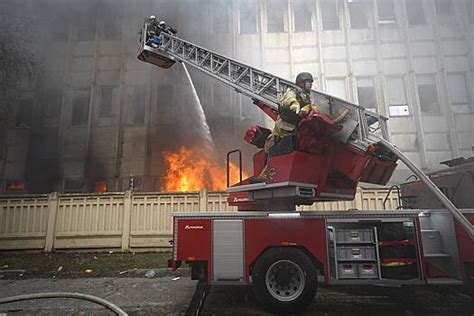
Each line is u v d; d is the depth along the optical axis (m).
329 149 4.06
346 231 4.03
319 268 4.03
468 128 14.04
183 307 4.08
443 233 4.07
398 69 14.73
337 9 15.55
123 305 4.18
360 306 4.05
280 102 4.16
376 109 14.48
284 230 4.00
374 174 4.26
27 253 8.12
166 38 5.70
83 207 8.39
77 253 8.11
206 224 4.07
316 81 14.91
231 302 4.27
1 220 8.25
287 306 3.74
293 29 15.53
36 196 8.42
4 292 4.97
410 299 4.34
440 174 4.86
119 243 8.22
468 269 3.89
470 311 3.81
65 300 4.38
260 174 4.47
